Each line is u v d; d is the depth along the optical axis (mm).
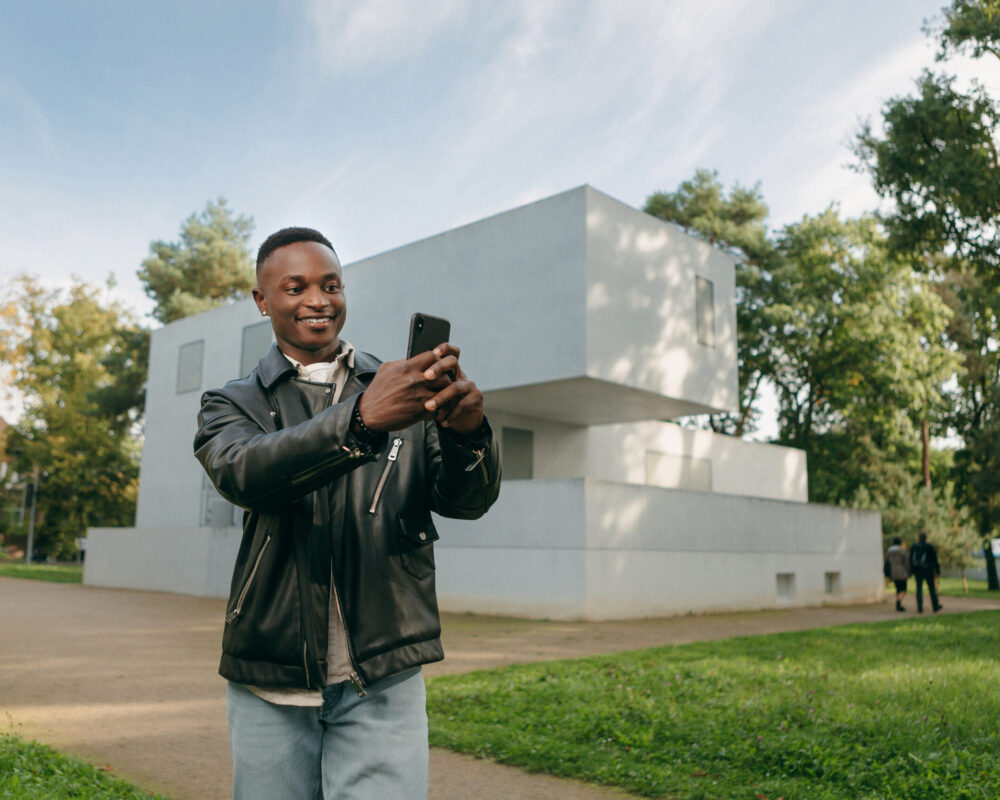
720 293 20234
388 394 1452
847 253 33281
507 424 20719
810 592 20984
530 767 5203
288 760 1715
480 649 10992
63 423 43375
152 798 4316
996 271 18781
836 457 37406
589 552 15219
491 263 18266
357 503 1758
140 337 41562
